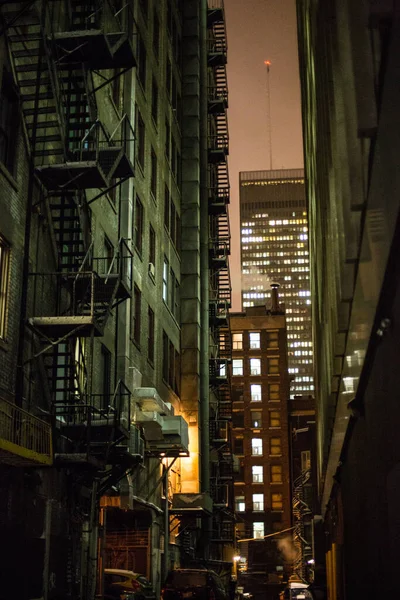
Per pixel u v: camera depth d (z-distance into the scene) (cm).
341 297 1273
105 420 1973
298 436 9512
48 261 1952
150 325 3425
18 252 1733
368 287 953
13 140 1766
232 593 4134
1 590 1441
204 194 4850
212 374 5150
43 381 1823
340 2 1095
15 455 1384
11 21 1673
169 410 3041
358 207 1009
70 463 1764
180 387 4216
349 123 1032
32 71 1856
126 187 2864
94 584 2027
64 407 1836
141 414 2727
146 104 3591
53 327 1780
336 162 1331
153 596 2289
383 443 960
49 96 1842
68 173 1870
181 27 4953
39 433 1532
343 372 1545
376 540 1106
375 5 754
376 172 836
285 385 9600
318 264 2480
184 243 4475
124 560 3003
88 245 2058
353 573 1700
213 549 4828
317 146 2069
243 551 9075
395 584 879
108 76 2759
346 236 1142
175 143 4478
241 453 9450
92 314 1759
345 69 1067
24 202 1792
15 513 1544
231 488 5888
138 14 3506
